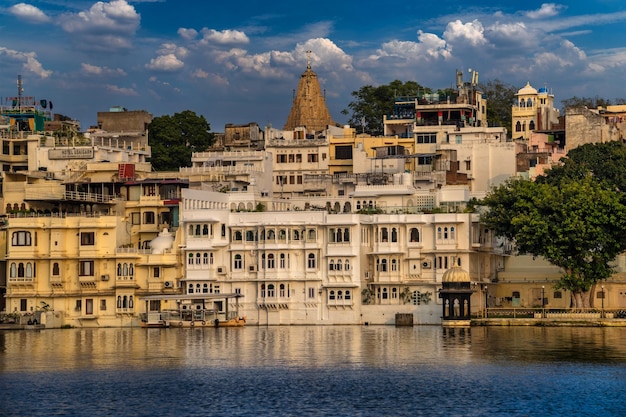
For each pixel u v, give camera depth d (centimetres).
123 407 8100
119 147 19238
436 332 12988
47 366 10056
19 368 9938
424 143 19725
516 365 9788
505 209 14538
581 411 7875
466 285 13875
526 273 15238
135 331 14038
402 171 18425
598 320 13525
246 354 10794
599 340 11706
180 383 9044
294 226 14725
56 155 18112
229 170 18650
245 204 16400
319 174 18988
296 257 14750
